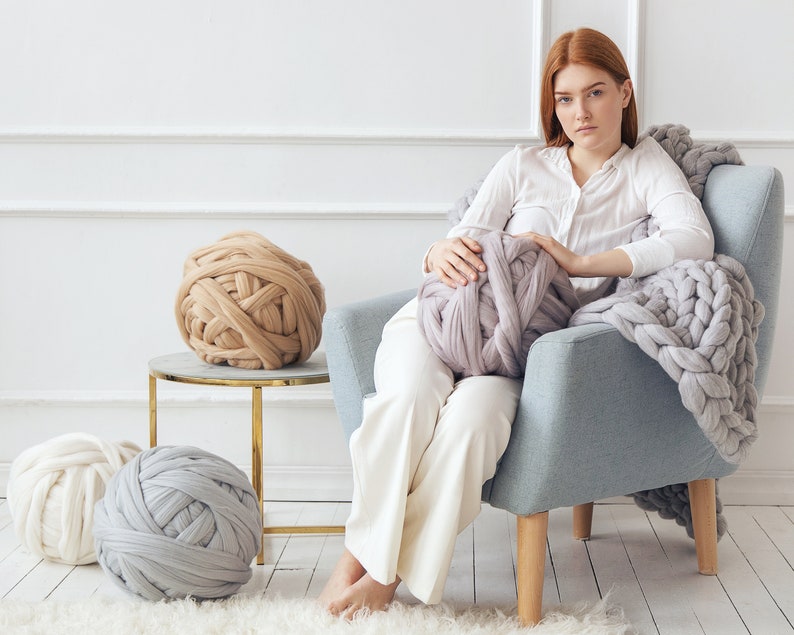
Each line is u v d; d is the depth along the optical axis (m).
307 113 2.29
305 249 2.33
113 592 1.79
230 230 2.33
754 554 2.00
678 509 2.00
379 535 1.55
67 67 2.30
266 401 2.36
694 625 1.65
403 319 1.75
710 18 2.22
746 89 2.23
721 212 1.77
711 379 1.47
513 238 1.63
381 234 2.31
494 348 1.58
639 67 2.22
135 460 1.77
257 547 1.79
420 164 2.29
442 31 2.26
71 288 2.36
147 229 2.33
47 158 2.32
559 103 1.82
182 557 1.65
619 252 1.66
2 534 2.12
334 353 1.78
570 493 1.55
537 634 1.54
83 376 2.38
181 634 1.55
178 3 2.27
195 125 2.30
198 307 1.96
